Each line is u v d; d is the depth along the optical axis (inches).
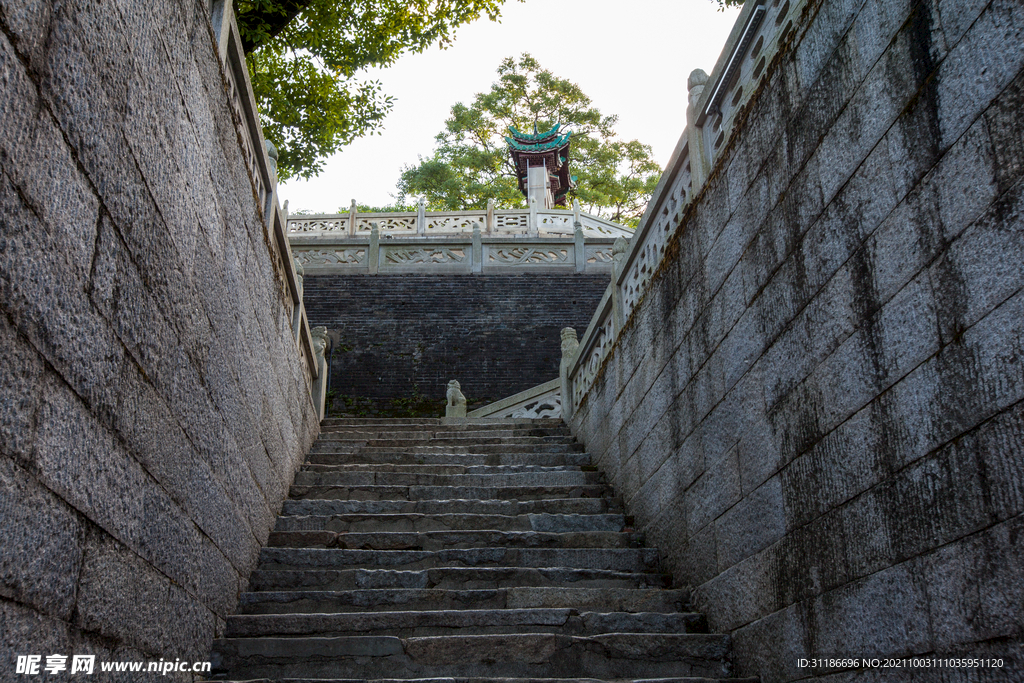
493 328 633.0
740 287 172.6
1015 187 92.7
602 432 287.7
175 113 136.7
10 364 81.6
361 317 636.7
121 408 112.7
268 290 229.1
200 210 153.5
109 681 108.1
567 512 247.6
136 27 117.0
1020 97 92.6
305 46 466.6
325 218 805.9
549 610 174.4
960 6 104.6
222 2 175.0
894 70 119.9
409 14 422.6
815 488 135.8
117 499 111.4
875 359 120.1
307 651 156.9
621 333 270.8
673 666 160.7
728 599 167.8
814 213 141.7
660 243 240.8
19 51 82.4
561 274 677.9
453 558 206.4
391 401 581.0
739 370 170.6
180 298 140.6
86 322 100.3
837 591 127.1
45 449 89.8
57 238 91.8
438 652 158.2
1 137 78.7
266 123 516.1
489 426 366.3
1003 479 92.4
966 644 97.3
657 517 217.2
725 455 175.3
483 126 1428.4
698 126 212.8
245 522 191.0
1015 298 91.7
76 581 98.3
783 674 142.3
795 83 152.9
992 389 94.9
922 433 108.0
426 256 683.4
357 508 239.0
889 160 119.3
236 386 185.5
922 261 109.7
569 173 1359.5
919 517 108.0
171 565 135.1
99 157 103.6
